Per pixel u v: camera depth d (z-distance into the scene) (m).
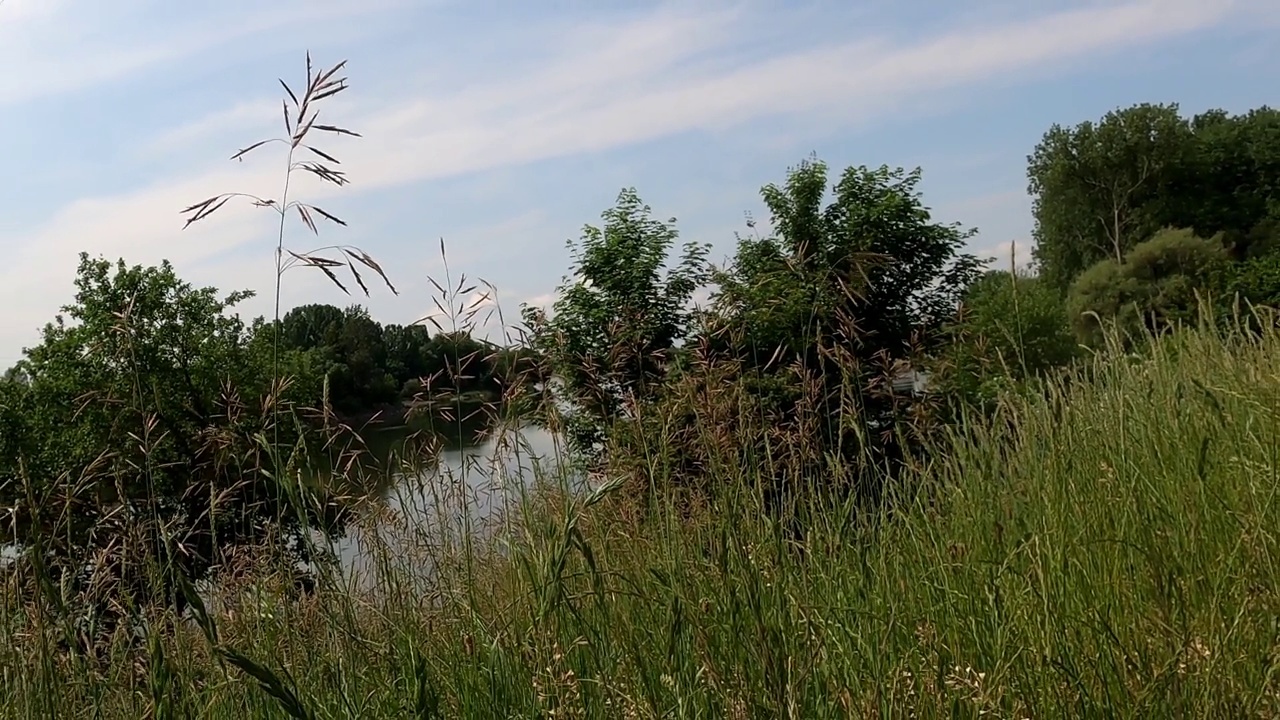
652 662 2.54
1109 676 2.33
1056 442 3.70
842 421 4.04
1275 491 2.83
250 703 2.70
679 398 3.79
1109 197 58.09
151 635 2.37
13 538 2.62
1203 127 61.22
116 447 2.88
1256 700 2.06
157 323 15.84
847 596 3.04
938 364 4.80
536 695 2.48
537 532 3.05
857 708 2.20
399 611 3.01
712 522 3.16
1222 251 38.25
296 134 2.73
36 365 15.45
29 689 2.43
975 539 3.32
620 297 12.79
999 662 2.31
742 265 4.46
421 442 3.80
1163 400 4.18
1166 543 2.77
